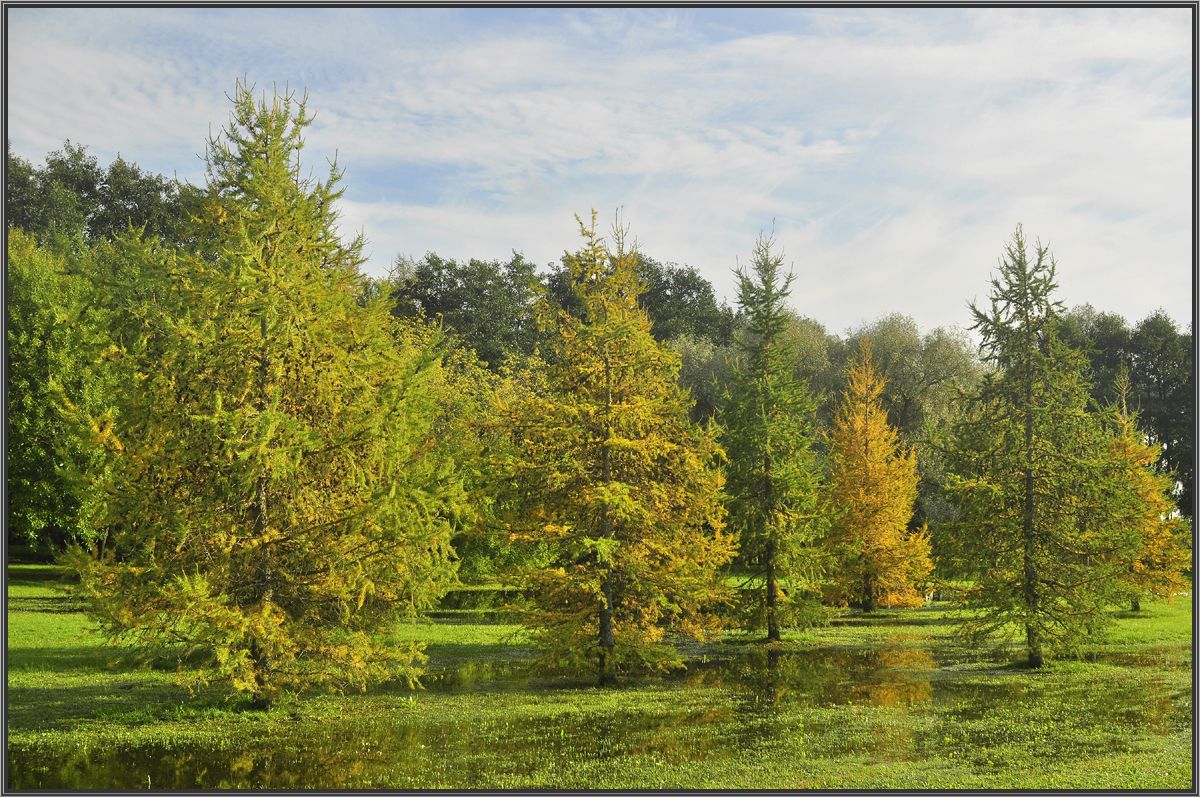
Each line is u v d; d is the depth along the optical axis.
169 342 15.95
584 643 21.36
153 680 19.81
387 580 16.80
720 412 30.81
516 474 21.53
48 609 29.72
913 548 37.38
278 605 16.61
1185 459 61.81
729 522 29.36
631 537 21.69
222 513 16.11
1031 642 24.20
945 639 30.30
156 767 13.12
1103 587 23.88
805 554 29.97
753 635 31.16
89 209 61.47
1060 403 25.02
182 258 16.91
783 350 31.02
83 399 32.66
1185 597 42.97
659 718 17.16
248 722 16.17
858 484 37.06
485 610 23.86
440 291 70.56
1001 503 24.64
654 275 79.00
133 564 15.70
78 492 15.62
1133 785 12.16
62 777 12.53
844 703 18.91
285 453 15.49
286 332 16.27
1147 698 19.44
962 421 26.28
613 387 22.22
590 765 13.42
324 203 18.19
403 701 18.55
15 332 33.53
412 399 17.70
